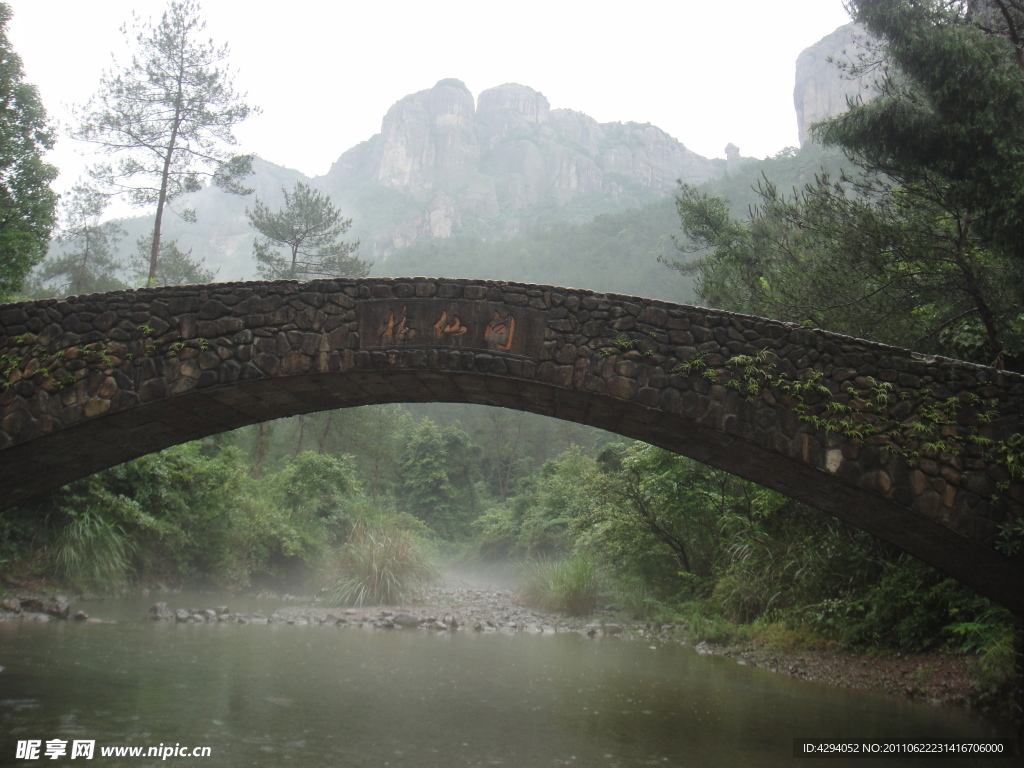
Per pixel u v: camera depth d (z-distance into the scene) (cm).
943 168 905
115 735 525
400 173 16275
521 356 730
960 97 851
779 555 1234
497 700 715
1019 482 659
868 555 1077
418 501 4288
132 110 2269
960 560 716
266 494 2102
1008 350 949
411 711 651
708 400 703
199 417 816
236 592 1672
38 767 454
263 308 750
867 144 942
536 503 3081
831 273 1077
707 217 1560
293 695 683
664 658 1052
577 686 809
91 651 821
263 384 752
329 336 743
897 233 978
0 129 1479
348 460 2567
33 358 742
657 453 1545
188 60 2294
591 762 527
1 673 688
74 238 3369
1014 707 688
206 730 550
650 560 1638
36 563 1216
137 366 742
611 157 16812
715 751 575
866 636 1011
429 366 736
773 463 724
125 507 1377
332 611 1391
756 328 711
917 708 768
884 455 676
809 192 1103
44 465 812
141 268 3425
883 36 910
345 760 500
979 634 835
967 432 673
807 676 943
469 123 17325
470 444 4719
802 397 695
